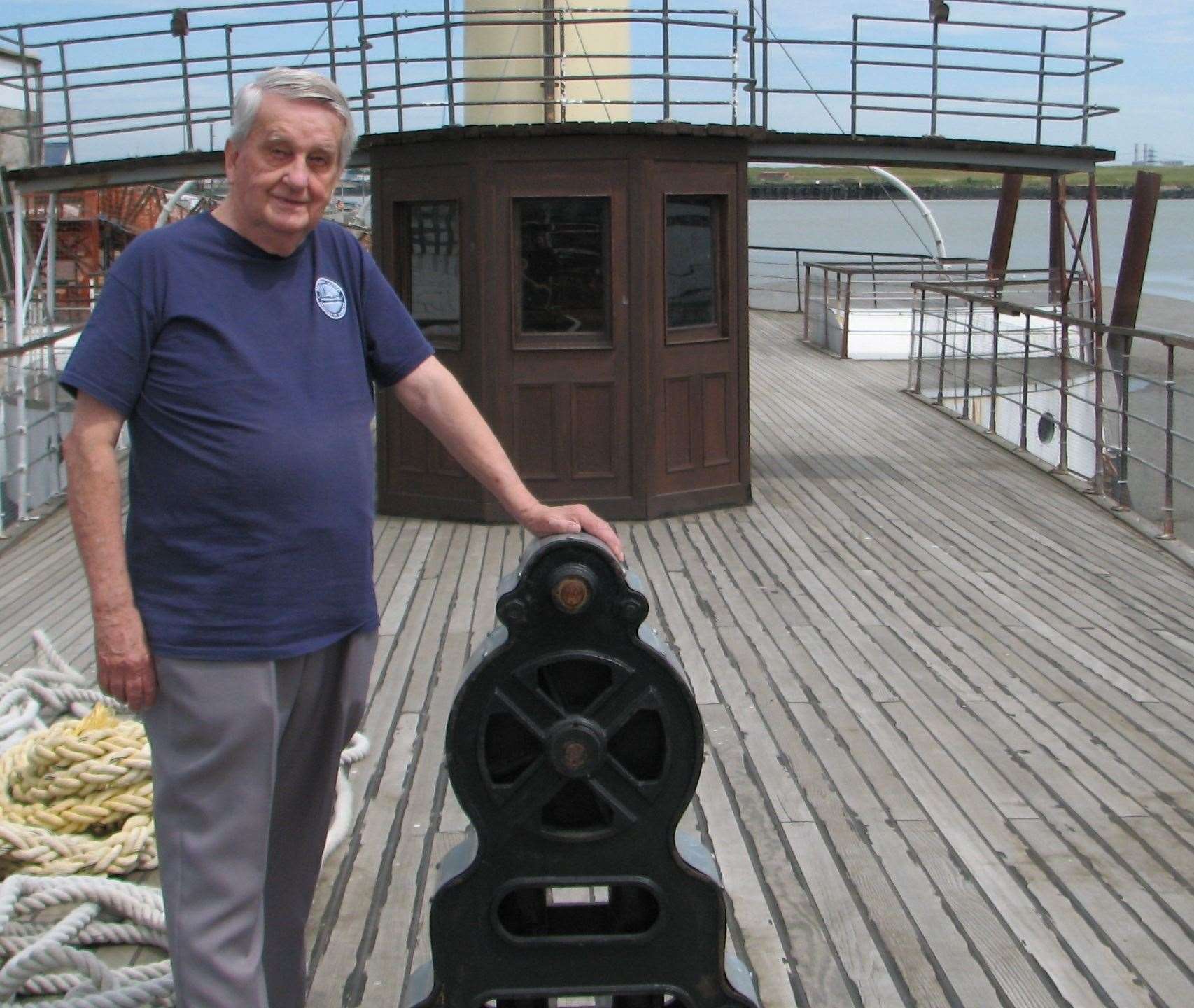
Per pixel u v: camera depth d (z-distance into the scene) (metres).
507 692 2.33
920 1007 3.26
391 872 3.98
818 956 3.49
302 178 2.46
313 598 2.56
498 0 11.02
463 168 8.52
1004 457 11.27
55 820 3.96
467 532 8.70
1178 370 22.48
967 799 4.52
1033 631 6.50
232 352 2.49
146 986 3.08
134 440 2.55
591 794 2.39
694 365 8.98
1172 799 4.52
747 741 5.07
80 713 4.74
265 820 2.58
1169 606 6.96
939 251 20.73
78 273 22.83
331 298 2.62
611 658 2.32
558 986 2.42
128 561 2.55
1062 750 4.96
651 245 8.60
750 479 9.66
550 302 8.66
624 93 11.19
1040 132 11.06
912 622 6.65
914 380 16.23
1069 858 4.07
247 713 2.52
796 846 4.16
